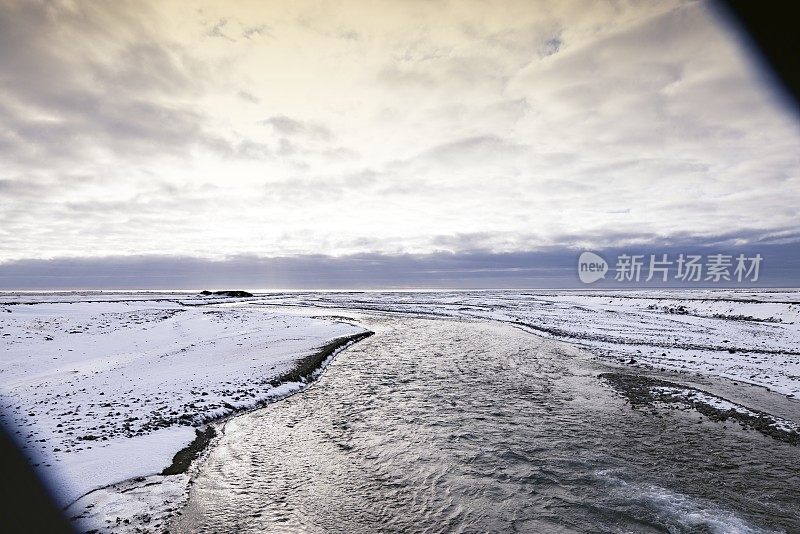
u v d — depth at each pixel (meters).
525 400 18.56
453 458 12.65
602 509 9.78
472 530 9.07
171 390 19.00
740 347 31.69
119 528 8.91
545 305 83.25
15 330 34.47
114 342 32.16
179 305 71.94
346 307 80.06
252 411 17.23
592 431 14.80
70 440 13.13
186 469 11.86
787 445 13.40
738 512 9.56
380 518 9.58
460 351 30.86
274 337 34.41
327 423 15.75
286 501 10.27
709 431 14.69
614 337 37.16
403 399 18.81
